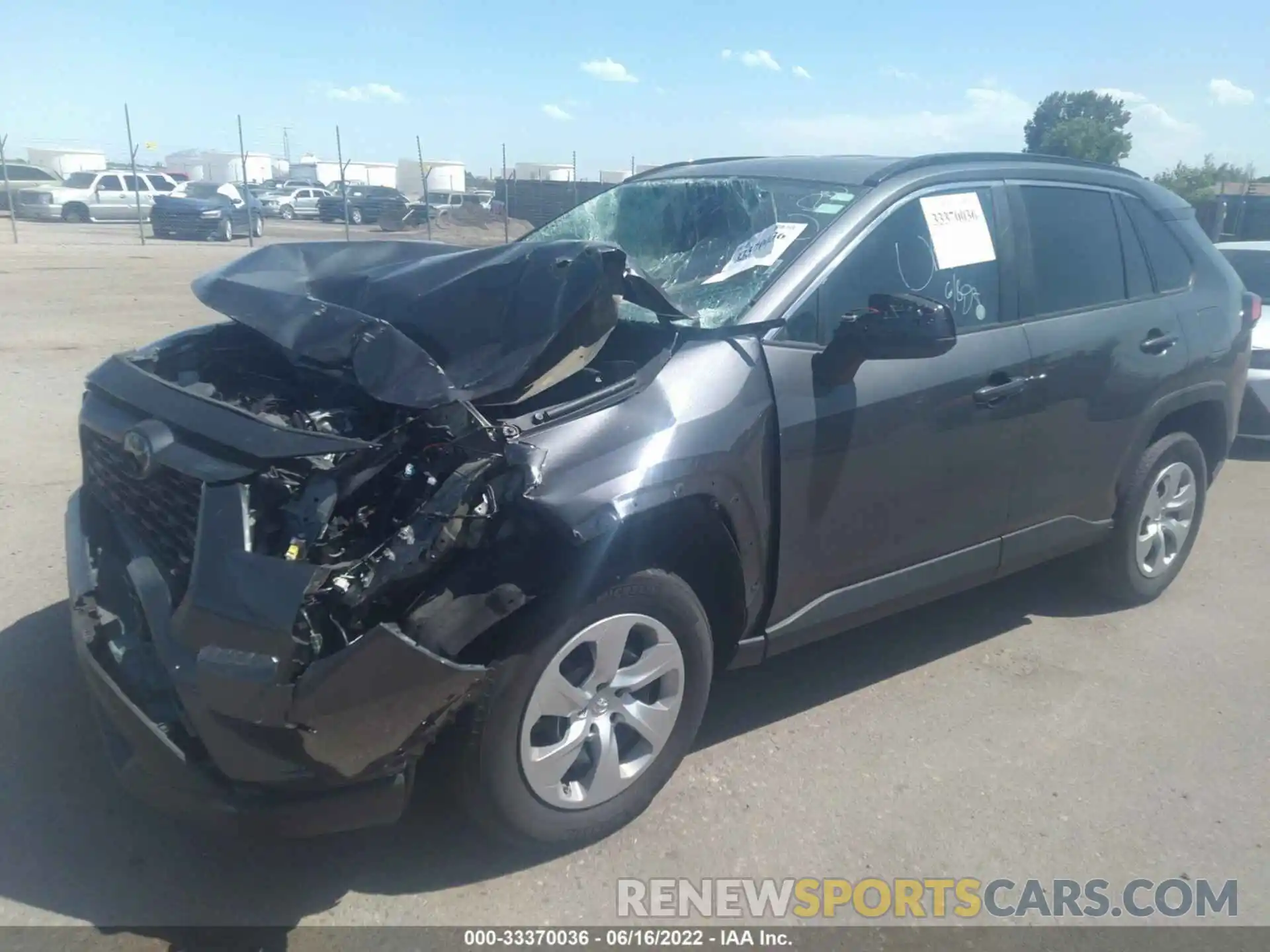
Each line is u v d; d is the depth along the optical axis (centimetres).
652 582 315
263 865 312
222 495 277
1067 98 5566
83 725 373
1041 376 421
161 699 284
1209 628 502
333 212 3769
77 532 356
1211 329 506
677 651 328
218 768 270
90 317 1230
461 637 273
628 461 301
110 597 323
